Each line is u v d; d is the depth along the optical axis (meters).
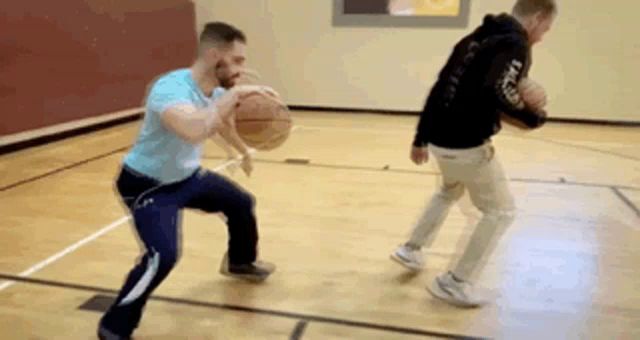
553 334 1.77
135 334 1.72
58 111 4.88
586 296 2.03
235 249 2.05
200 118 1.45
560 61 6.29
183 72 1.61
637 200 3.27
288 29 7.02
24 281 2.09
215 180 1.87
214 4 7.18
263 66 7.24
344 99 7.10
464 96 1.74
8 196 3.19
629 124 6.30
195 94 1.57
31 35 4.46
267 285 2.09
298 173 3.84
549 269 2.26
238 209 1.93
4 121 4.28
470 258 1.93
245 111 1.81
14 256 2.33
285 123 1.88
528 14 1.71
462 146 1.80
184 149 1.65
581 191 3.46
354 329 1.78
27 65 4.45
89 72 5.25
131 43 5.88
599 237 2.64
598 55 6.19
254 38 7.16
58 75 4.83
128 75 5.88
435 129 1.87
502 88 1.64
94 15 5.23
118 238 2.55
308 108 7.24
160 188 1.68
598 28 6.11
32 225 2.71
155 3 6.25
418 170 3.96
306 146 4.82
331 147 4.79
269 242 2.54
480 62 1.69
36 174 3.71
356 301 1.97
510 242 2.55
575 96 6.37
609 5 6.02
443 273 2.11
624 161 4.36
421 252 2.31
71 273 2.17
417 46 6.68
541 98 1.74
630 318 1.88
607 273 2.23
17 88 4.37
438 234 2.64
